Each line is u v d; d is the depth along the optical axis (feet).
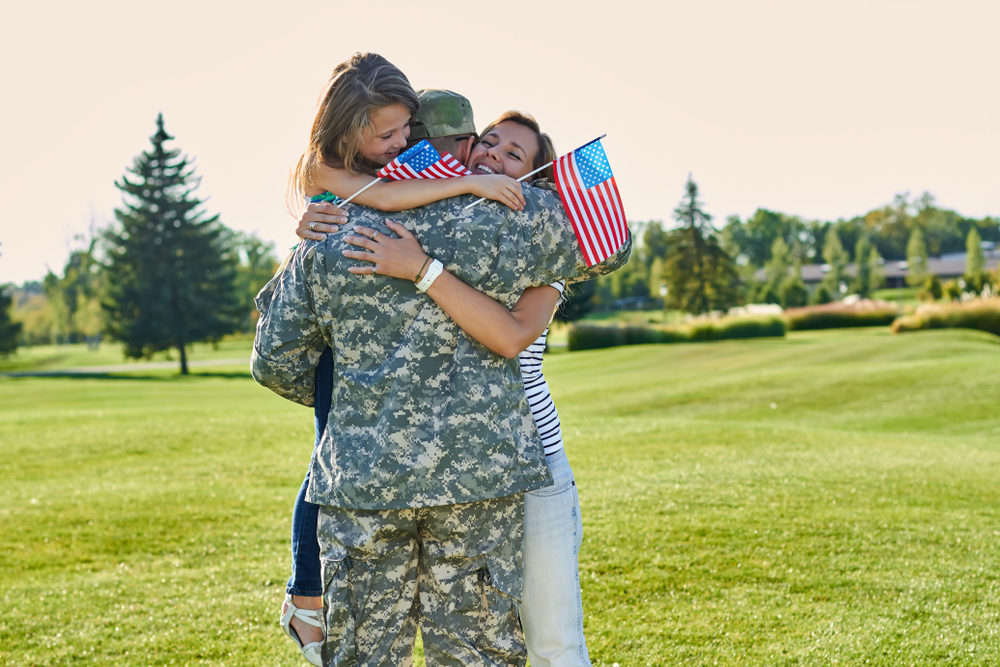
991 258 369.09
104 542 18.80
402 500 7.34
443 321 7.42
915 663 11.57
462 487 7.38
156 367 170.09
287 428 35.35
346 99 7.80
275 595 14.87
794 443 30.63
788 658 11.76
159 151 175.52
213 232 177.99
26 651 12.39
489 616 7.73
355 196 7.68
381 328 7.40
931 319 120.47
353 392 7.47
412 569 7.78
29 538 19.11
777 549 16.79
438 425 7.37
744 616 13.37
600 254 7.81
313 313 7.63
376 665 7.72
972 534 17.94
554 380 84.28
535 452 7.72
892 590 14.53
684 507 20.10
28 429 35.63
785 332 138.31
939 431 44.24
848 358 83.25
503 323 7.40
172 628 13.26
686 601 14.07
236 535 19.27
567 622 8.48
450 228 7.43
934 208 438.40
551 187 8.11
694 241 224.12
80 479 26.32
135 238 175.01
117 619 13.70
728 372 76.38
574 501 8.64
